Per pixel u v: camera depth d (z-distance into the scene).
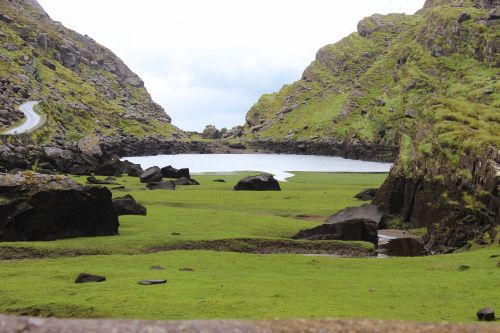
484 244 61.38
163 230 66.12
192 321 17.23
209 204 95.44
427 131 94.88
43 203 59.09
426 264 49.56
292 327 17.56
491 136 82.00
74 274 43.12
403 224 87.75
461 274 43.97
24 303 33.84
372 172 194.00
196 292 36.31
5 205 58.06
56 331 15.84
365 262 51.38
